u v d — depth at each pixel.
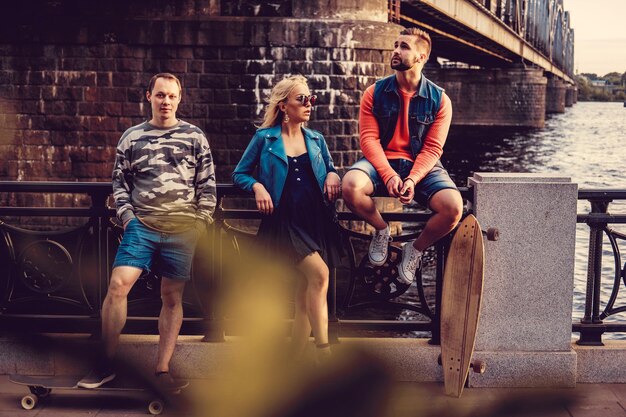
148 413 4.36
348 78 19.94
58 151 20.89
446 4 33.31
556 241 4.88
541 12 104.44
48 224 21.22
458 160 43.94
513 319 4.93
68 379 4.51
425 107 4.61
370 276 5.02
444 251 4.98
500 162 43.34
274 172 4.49
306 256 4.44
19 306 10.74
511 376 4.92
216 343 4.95
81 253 5.01
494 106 78.19
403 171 4.64
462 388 4.70
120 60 20.44
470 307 4.66
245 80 20.00
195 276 4.98
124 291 4.40
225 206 19.89
